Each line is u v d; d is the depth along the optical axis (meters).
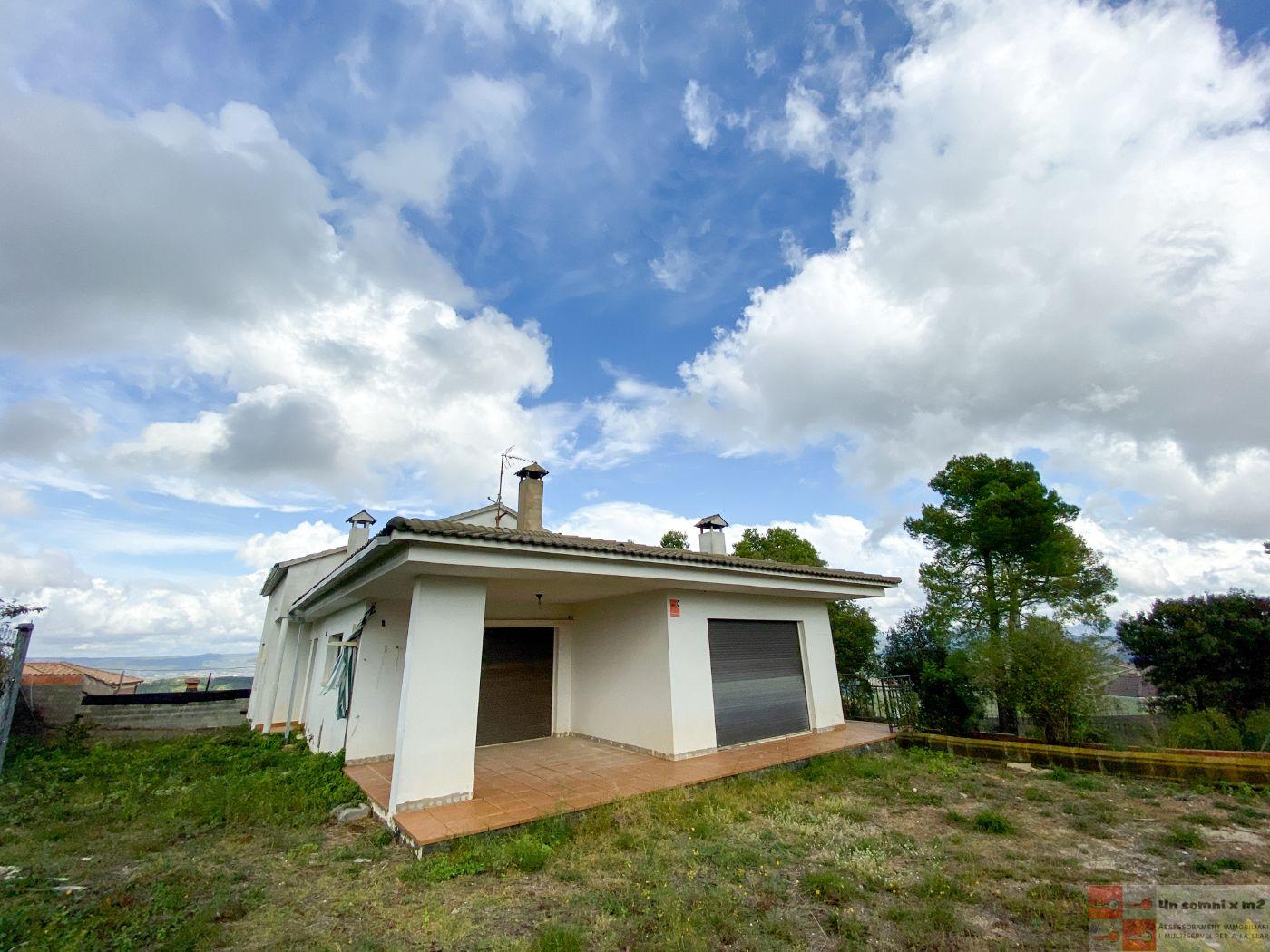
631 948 3.38
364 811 6.27
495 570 6.41
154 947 3.45
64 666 19.94
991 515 12.86
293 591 14.55
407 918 3.78
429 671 6.20
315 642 13.08
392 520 5.37
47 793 7.47
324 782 7.52
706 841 5.12
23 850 5.19
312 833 5.71
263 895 4.17
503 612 10.15
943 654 12.64
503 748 9.34
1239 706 10.80
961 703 10.59
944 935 3.48
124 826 5.97
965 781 7.70
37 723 12.17
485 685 9.80
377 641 8.80
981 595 13.31
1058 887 4.15
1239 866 4.50
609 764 8.02
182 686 19.91
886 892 4.12
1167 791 6.95
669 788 6.65
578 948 3.30
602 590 9.00
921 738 10.33
